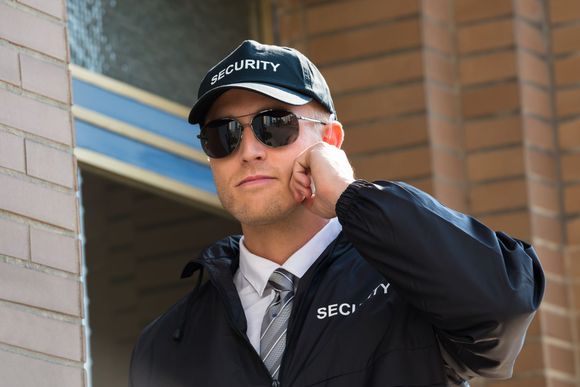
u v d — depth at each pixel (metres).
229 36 10.64
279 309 5.98
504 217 10.69
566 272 10.80
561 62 11.09
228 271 6.12
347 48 10.91
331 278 5.98
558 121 11.02
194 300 6.21
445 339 5.79
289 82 6.10
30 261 6.25
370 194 5.67
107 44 9.63
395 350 5.74
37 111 6.47
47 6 6.66
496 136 10.80
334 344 5.79
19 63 6.45
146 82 9.83
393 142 10.68
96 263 11.55
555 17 11.16
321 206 5.86
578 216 10.84
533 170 10.77
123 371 11.40
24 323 6.15
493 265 5.56
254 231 6.11
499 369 5.84
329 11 10.99
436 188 10.54
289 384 5.75
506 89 10.84
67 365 6.29
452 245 5.56
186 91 10.12
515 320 5.57
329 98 6.27
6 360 6.03
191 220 11.35
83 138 9.22
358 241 5.69
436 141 10.66
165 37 10.09
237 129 6.08
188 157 9.85
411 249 5.55
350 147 10.78
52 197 6.43
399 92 10.73
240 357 5.90
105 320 11.51
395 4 10.84
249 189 6.03
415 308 5.75
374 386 5.71
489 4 10.98
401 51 10.77
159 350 6.12
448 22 11.02
